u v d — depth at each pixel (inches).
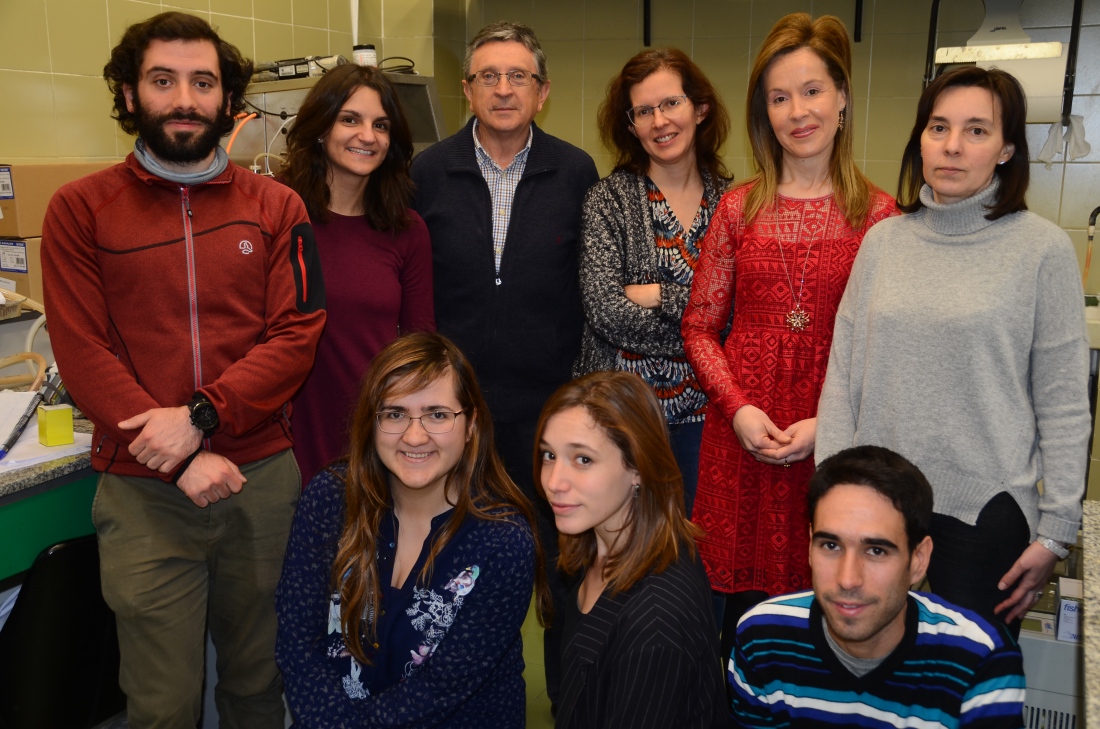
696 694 51.9
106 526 68.1
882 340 63.8
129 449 63.3
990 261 60.9
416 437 57.5
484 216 87.4
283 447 73.0
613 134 87.8
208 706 84.8
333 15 149.6
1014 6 125.9
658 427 56.6
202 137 65.4
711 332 78.2
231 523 70.4
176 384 66.2
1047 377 59.9
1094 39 125.0
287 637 60.2
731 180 88.4
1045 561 58.8
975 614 50.6
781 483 73.0
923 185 65.6
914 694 50.3
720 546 76.0
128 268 65.1
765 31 143.2
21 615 72.6
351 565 59.3
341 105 77.3
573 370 92.6
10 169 96.0
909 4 135.1
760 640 53.9
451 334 88.3
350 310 80.7
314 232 80.8
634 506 56.4
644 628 51.2
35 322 88.0
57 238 65.1
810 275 71.4
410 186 83.7
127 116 68.1
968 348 60.2
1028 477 60.1
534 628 109.2
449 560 58.7
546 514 88.3
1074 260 59.9
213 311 67.1
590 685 53.2
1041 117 124.2
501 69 84.4
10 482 68.9
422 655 58.4
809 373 72.0
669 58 82.4
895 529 48.7
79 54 110.9
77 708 78.7
